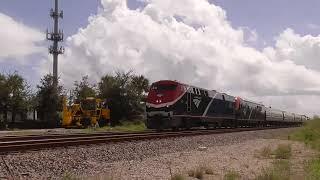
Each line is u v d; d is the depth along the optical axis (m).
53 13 89.31
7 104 65.25
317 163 18.47
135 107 72.44
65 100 62.69
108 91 71.25
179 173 14.99
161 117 43.03
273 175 14.86
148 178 14.34
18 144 21.25
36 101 69.12
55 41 89.56
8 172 14.16
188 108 45.69
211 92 53.69
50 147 21.39
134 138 29.00
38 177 13.77
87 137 28.77
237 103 63.03
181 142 28.89
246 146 29.27
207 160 20.20
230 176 15.19
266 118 82.69
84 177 13.77
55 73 89.25
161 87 43.84
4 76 66.19
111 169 16.09
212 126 55.19
